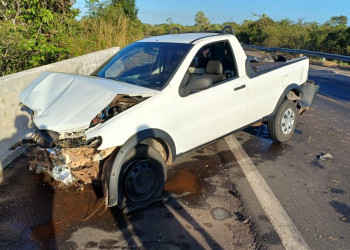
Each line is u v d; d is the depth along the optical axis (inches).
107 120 129.3
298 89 225.0
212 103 165.0
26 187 159.9
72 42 400.8
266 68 203.9
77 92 139.9
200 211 142.3
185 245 120.0
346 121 291.6
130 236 124.6
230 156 203.6
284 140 225.3
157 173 145.8
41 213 138.9
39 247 118.2
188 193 157.2
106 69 181.2
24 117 204.7
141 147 137.8
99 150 125.0
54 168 124.6
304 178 175.9
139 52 181.9
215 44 178.1
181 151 157.2
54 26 372.2
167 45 175.0
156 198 147.9
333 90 445.1
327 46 1087.0
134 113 133.6
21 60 310.0
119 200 134.2
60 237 123.7
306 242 122.4
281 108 217.3
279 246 120.0
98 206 144.7
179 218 136.7
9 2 339.0
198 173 179.0
